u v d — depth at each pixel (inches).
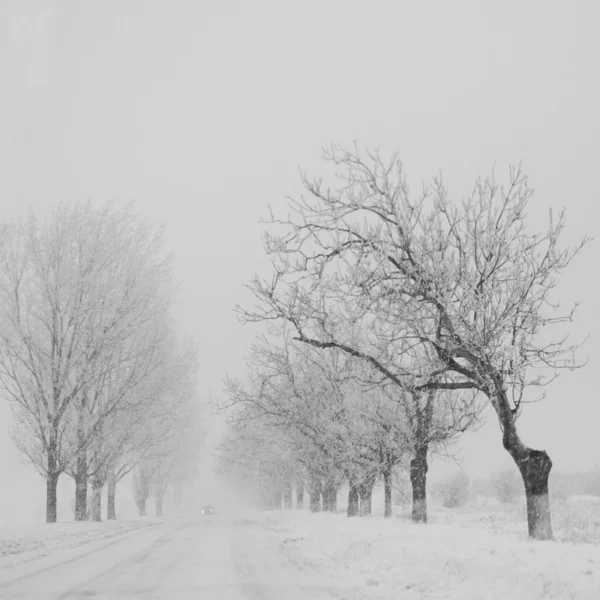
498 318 562.6
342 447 885.8
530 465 548.7
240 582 422.0
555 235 570.9
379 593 369.4
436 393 818.8
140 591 383.2
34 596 363.9
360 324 622.5
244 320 594.2
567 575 341.7
